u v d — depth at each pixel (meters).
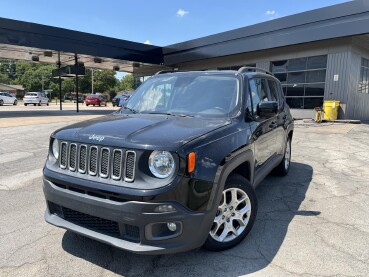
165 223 2.60
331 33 15.53
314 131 12.41
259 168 4.05
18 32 17.69
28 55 23.91
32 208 4.33
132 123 3.19
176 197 2.55
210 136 2.91
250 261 3.03
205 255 3.14
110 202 2.61
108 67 31.11
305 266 2.95
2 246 3.29
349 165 6.98
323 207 4.44
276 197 4.85
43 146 9.05
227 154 2.97
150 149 2.57
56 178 2.96
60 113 23.17
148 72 30.91
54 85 98.00
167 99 4.05
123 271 2.87
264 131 4.10
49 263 2.98
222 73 4.14
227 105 3.69
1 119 16.94
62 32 19.38
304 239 3.47
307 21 16.44
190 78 4.23
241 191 3.31
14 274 2.80
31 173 6.13
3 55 24.12
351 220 4.00
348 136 11.12
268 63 19.59
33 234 3.56
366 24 14.31
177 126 3.08
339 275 2.81
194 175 2.64
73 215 2.96
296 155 8.04
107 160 2.71
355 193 5.06
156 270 2.89
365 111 18.75
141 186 2.55
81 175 2.85
